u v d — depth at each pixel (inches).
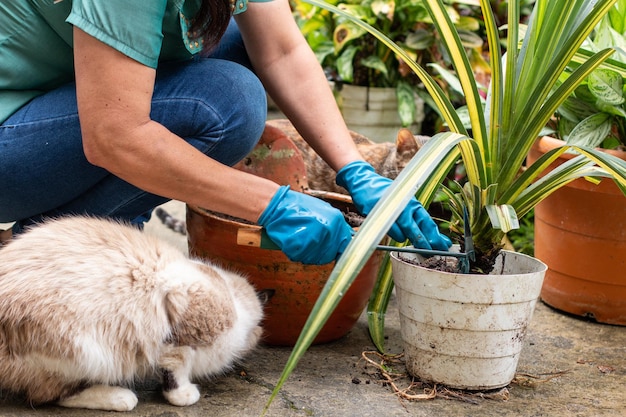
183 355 56.4
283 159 74.9
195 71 62.3
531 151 80.4
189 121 61.8
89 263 53.0
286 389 61.4
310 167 87.6
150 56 51.1
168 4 54.6
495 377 60.3
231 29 73.0
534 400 61.1
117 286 53.0
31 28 57.4
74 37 50.6
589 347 73.1
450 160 62.0
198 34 56.4
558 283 81.7
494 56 57.2
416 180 46.9
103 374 54.0
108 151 51.9
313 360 67.8
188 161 53.4
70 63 60.6
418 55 129.0
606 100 71.4
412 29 128.0
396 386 62.1
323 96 67.1
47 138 59.5
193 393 57.6
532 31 59.5
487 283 56.9
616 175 54.1
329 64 133.6
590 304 79.5
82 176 62.2
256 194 55.9
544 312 82.8
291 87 67.1
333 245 56.5
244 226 65.1
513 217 55.7
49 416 53.9
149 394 59.7
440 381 61.1
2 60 58.2
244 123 63.8
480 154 56.4
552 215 80.0
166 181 53.6
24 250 53.5
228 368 63.2
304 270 66.2
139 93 51.1
